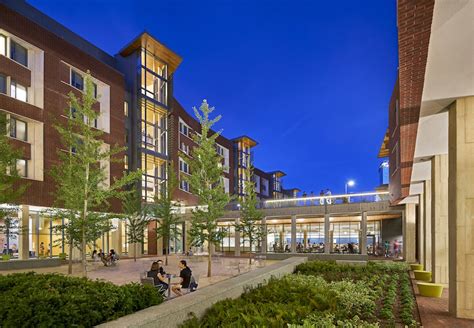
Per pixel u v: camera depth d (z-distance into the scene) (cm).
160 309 656
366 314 929
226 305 787
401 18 509
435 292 1282
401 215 3425
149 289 748
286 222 4175
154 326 608
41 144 2825
